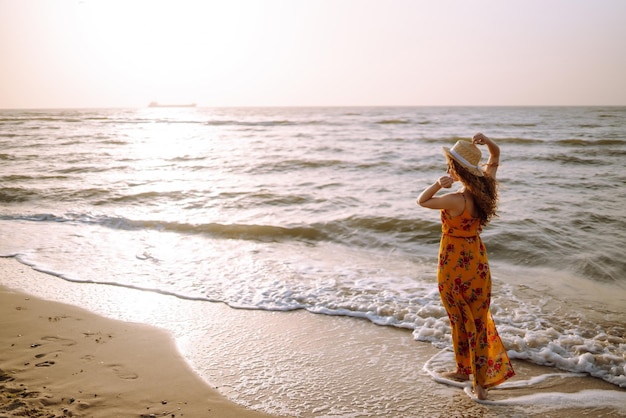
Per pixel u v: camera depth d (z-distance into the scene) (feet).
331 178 47.62
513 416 10.98
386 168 53.11
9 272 21.81
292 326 16.17
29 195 40.50
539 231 26.78
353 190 41.01
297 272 21.76
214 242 27.30
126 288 19.80
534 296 18.69
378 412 11.10
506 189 39.88
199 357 13.82
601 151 66.49
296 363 13.53
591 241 25.44
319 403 11.46
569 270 21.93
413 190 40.70
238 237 28.37
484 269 11.53
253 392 11.93
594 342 14.51
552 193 38.01
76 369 12.87
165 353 13.99
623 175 46.14
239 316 17.03
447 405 11.41
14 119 209.77
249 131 126.62
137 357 13.70
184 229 30.04
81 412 10.76
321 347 14.60
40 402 11.11
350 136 103.40
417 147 77.15
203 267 22.62
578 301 18.13
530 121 167.84
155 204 37.24
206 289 19.70
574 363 13.46
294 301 18.37
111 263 23.22
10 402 11.06
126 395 11.60
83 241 27.32
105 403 11.20
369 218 30.12
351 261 23.59
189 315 17.04
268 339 15.14
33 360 13.35
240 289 19.66
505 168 51.24
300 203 36.35
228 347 14.52
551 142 80.89
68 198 39.58
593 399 11.75
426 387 12.25
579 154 63.26
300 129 133.49
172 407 11.14
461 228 11.44
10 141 94.73
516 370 13.34
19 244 26.53
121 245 26.50
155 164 59.31
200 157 65.72
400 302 17.95
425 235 27.50
